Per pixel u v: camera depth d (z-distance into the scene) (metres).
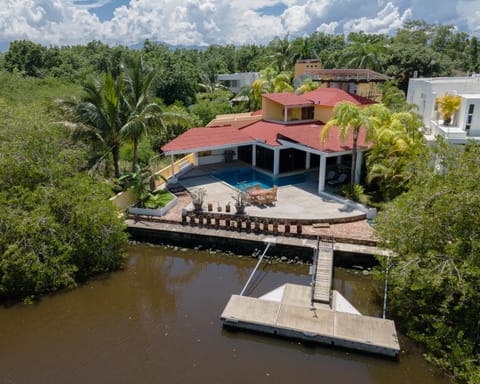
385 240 16.39
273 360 13.88
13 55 64.94
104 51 81.81
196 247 22.34
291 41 64.38
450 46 87.06
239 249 21.73
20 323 16.09
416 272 13.94
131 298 17.91
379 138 24.25
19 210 17.27
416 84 33.12
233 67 105.38
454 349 12.79
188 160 36.22
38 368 13.67
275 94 35.91
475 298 13.30
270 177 31.55
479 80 30.33
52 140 20.59
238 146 34.34
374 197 25.59
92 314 16.72
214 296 18.00
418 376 13.13
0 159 17.86
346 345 14.08
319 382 12.90
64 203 18.42
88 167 25.12
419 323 14.89
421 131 27.39
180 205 26.20
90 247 18.89
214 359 13.92
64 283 17.70
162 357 14.05
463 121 26.39
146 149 38.62
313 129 31.25
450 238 14.21
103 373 13.38
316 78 41.94
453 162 15.49
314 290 16.98
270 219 21.77
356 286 18.61
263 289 18.41
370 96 41.38
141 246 22.89
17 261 16.22
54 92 46.78
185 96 64.12
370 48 50.84
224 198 26.94
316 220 22.73
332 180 29.28
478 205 13.18
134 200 26.69
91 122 25.47
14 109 20.88
